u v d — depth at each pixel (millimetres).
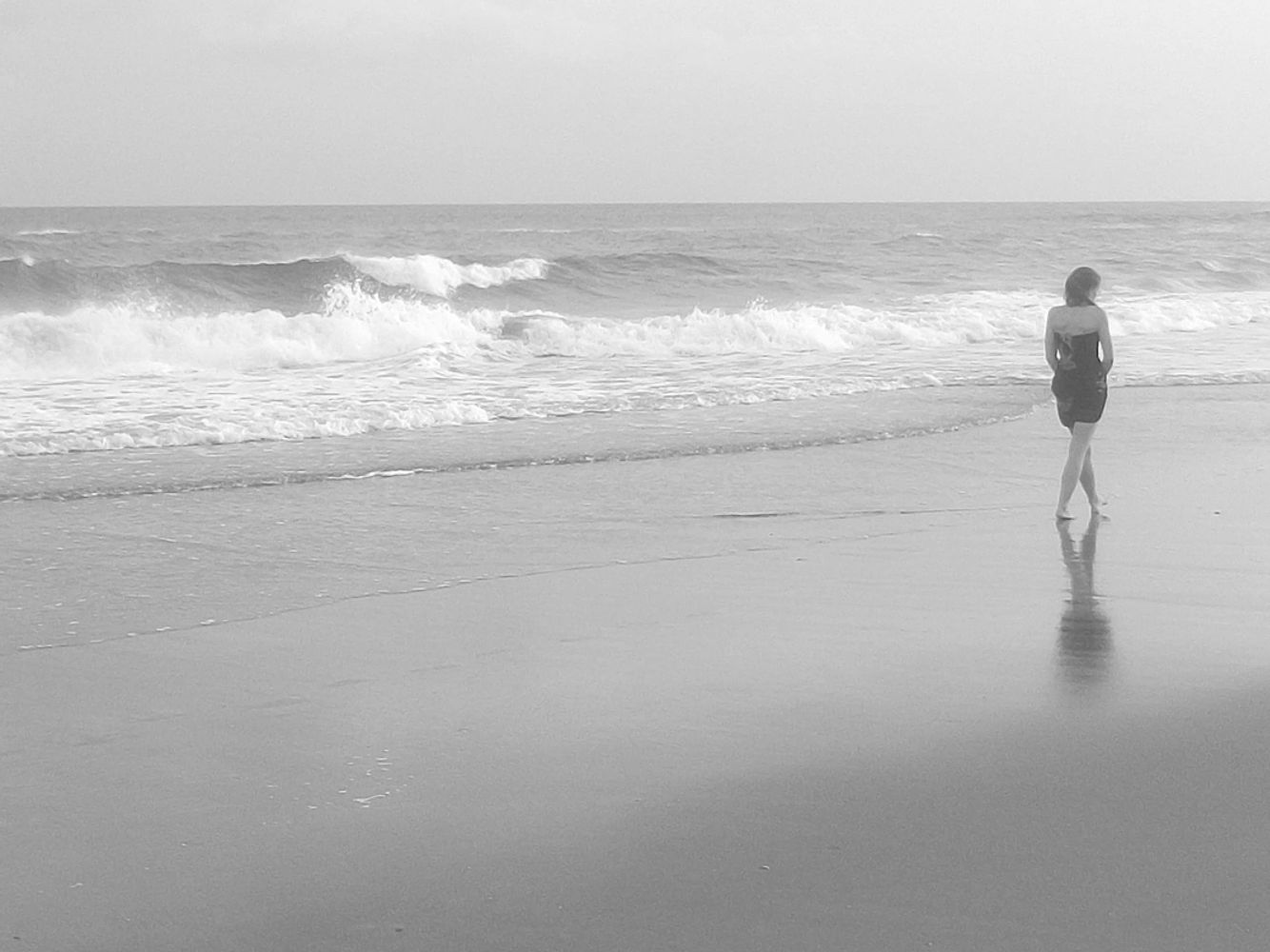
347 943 3520
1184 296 30266
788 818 4277
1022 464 11625
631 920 3621
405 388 15555
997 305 26734
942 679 5766
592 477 10883
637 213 154750
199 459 11344
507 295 27797
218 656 6164
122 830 4211
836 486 10578
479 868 3939
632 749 4918
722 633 6559
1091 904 3658
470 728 5164
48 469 10781
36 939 3537
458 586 7508
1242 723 5152
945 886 3777
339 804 4414
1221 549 8422
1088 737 5000
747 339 21125
